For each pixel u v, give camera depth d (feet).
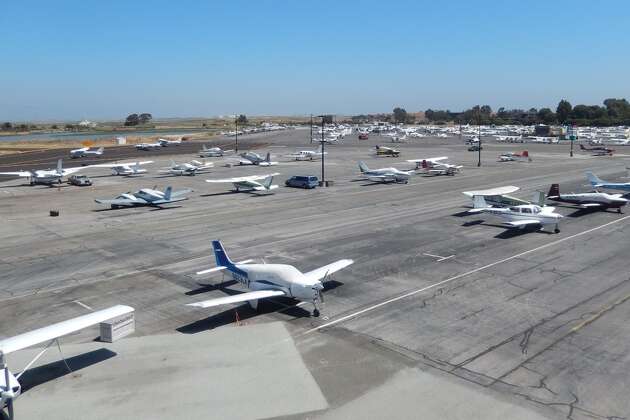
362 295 105.70
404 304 100.07
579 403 64.13
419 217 191.83
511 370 72.79
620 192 249.55
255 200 238.68
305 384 69.97
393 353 78.84
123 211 211.20
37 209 217.36
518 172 346.33
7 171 370.32
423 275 118.93
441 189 269.44
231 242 154.51
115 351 81.10
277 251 143.33
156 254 141.28
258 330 88.63
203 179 319.88
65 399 67.26
